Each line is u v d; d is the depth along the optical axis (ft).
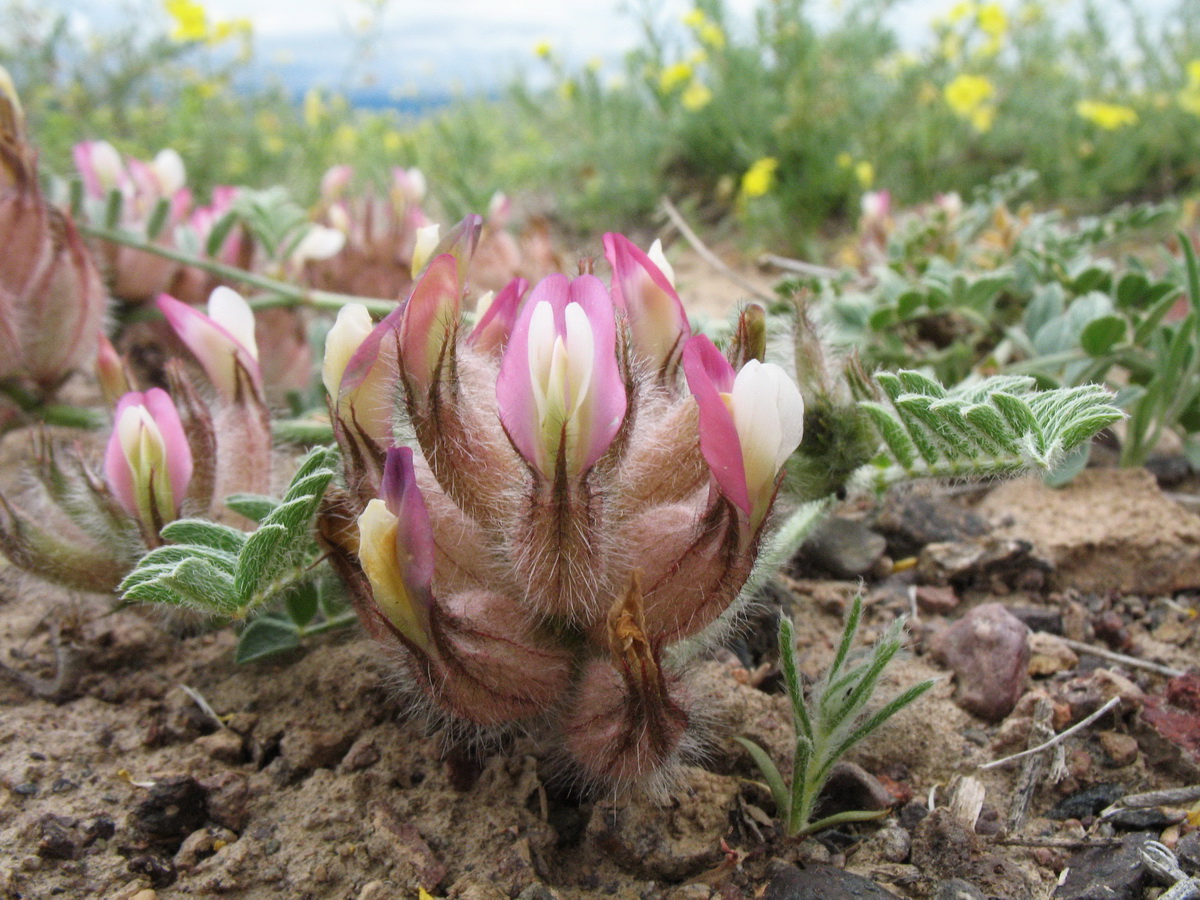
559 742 0.42
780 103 1.68
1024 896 0.39
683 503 0.38
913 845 0.41
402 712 0.45
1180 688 0.48
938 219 0.96
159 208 0.72
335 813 0.42
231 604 0.36
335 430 0.36
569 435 0.32
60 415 0.65
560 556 0.34
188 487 0.45
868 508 0.65
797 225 1.57
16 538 0.45
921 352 0.79
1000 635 0.49
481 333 0.40
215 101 1.82
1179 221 1.15
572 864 0.41
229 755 0.46
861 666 0.39
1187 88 1.63
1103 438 0.71
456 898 0.38
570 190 1.79
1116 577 0.60
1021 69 1.82
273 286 0.73
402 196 0.87
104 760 0.45
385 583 0.33
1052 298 0.72
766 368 0.33
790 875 0.39
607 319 0.32
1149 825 0.42
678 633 0.37
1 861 0.40
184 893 0.39
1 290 0.59
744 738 0.44
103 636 0.53
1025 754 0.45
